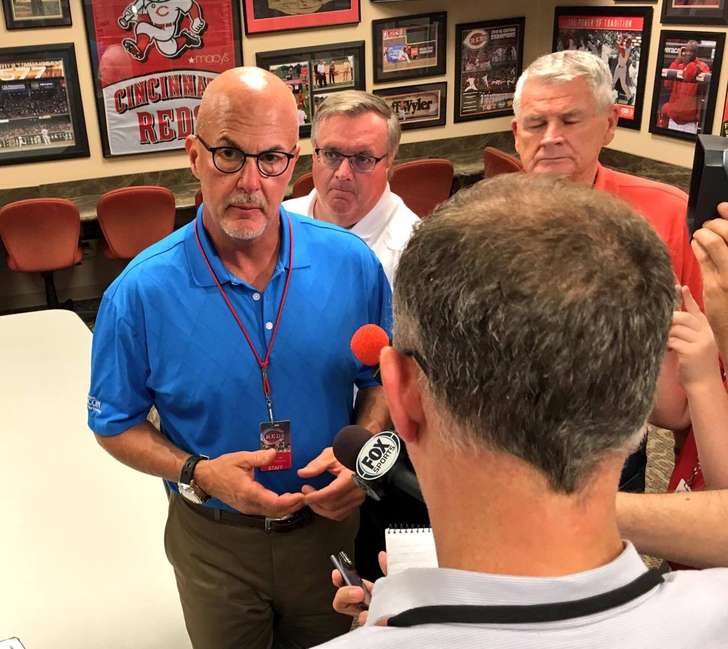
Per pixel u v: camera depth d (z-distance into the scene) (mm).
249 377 1458
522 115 1998
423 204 5441
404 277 581
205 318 1429
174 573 1604
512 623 533
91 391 1484
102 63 5113
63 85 5082
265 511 1403
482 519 571
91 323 5266
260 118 1329
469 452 561
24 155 5125
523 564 560
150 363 1443
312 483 1558
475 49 6098
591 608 541
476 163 6125
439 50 5965
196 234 1441
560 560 556
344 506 1471
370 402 1632
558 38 6129
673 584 587
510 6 6109
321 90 5691
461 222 560
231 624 1608
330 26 5574
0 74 4914
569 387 518
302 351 1484
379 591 608
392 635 546
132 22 5090
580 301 516
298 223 1525
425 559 990
